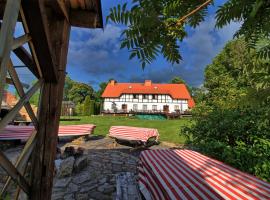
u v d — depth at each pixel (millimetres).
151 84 53312
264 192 2777
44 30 2232
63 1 2996
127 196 5219
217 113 7656
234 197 2615
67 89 62906
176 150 6129
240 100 1550
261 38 1373
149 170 4418
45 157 2920
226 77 13062
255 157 5449
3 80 1479
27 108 2631
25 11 2037
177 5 1103
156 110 47594
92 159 9234
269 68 1518
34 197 2850
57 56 3045
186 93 50094
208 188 2939
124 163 8914
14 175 2326
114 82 54875
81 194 6016
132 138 12570
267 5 1145
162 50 1092
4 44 1465
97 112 50875
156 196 3643
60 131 13453
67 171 7320
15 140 11719
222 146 6145
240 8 1196
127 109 49875
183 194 2816
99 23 3609
